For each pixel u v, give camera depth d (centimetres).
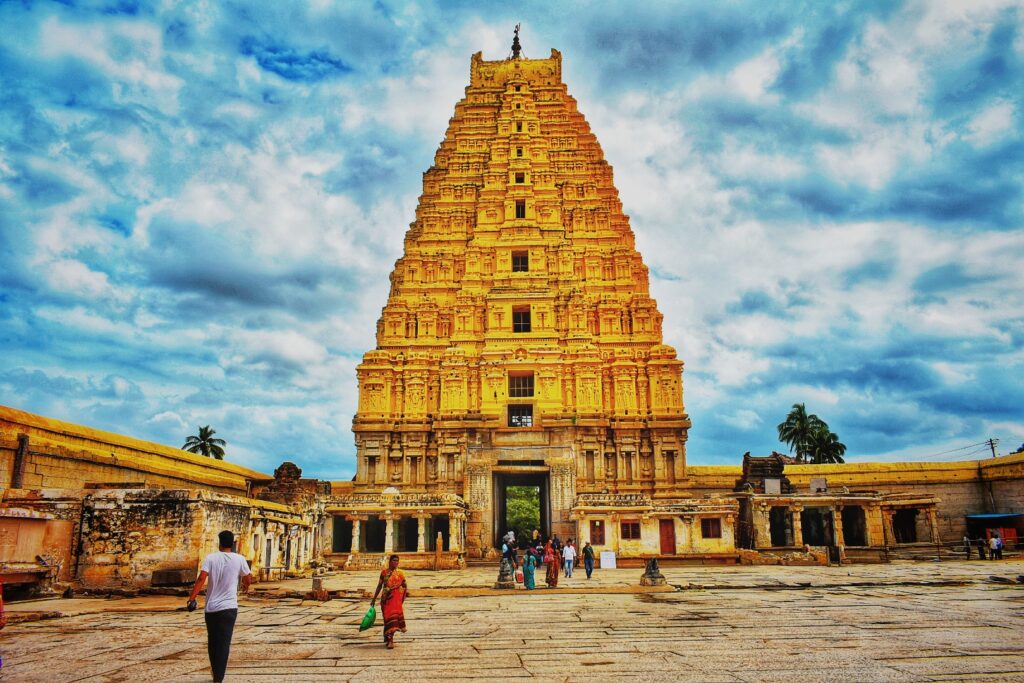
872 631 1778
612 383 6075
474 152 7200
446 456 5888
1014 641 1617
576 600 2633
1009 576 3259
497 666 1382
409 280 6606
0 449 2853
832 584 3066
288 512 3825
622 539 4684
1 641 1669
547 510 5459
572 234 6738
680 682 1230
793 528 4853
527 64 7656
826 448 8862
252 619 2116
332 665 1400
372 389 6088
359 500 4759
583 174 6981
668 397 5981
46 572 2572
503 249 6581
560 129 7225
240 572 1220
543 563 4544
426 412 6066
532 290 6291
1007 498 5538
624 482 5828
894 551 4853
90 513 2755
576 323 6238
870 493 4959
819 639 1662
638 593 2873
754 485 5078
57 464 3164
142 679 1262
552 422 5834
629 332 6316
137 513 2750
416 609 2388
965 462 5816
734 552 4600
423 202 7062
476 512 5316
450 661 1438
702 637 1712
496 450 5466
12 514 2427
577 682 1236
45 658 1457
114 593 2631
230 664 1409
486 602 2606
